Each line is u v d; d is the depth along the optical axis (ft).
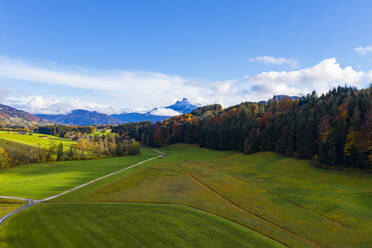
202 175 239.30
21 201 164.04
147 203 150.71
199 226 106.42
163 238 93.61
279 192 166.81
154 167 288.92
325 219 116.47
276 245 90.53
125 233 98.84
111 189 189.67
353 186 177.78
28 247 88.84
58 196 176.96
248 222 115.65
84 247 87.10
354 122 232.12
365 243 91.04
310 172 235.20
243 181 208.95
